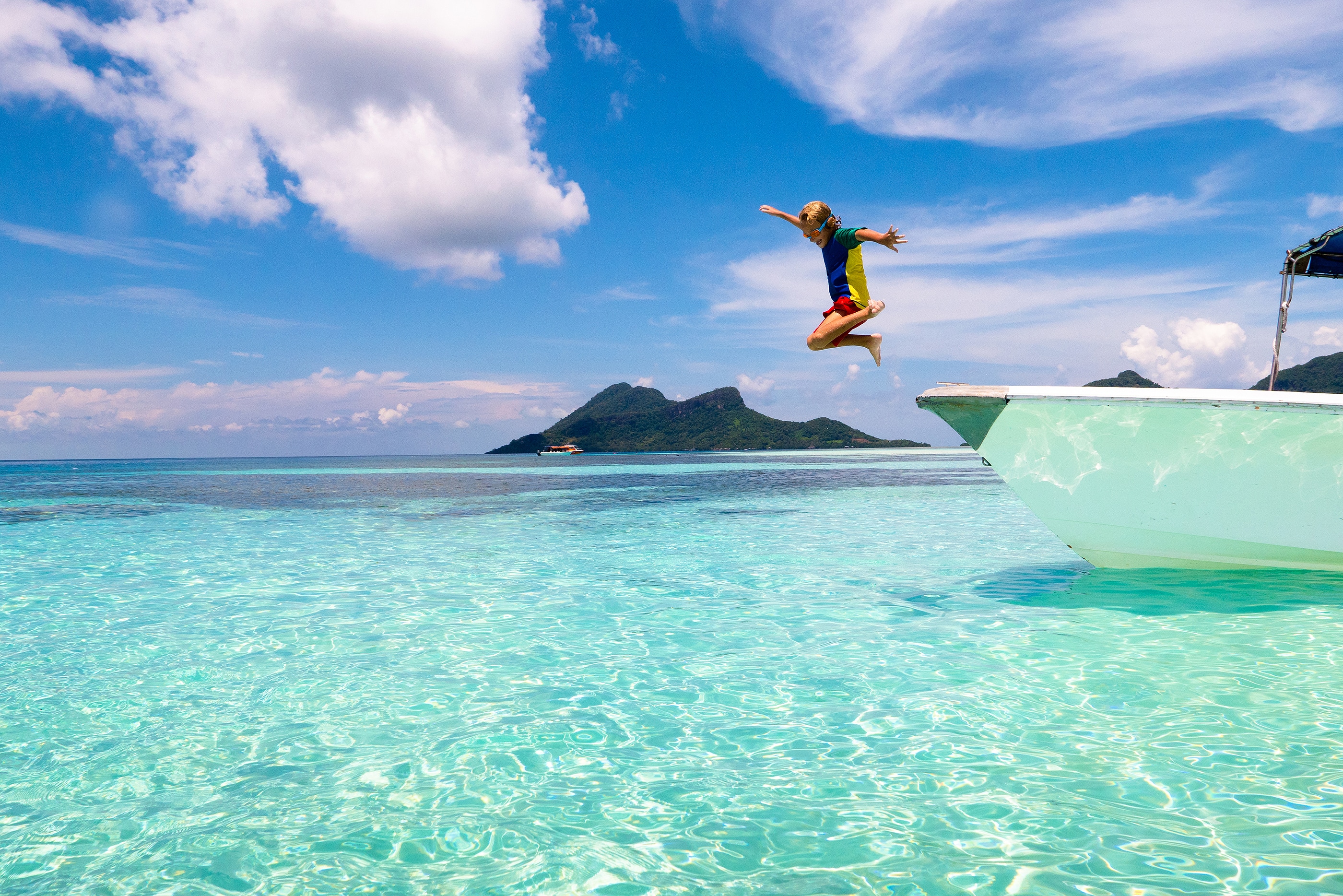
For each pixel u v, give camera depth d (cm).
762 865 203
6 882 200
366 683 368
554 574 680
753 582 630
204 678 376
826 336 429
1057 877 194
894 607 524
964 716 310
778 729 301
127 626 487
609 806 239
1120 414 521
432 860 209
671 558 768
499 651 422
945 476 2614
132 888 196
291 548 865
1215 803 231
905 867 200
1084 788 243
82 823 232
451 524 1138
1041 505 573
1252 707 312
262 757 280
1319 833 212
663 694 346
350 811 238
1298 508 508
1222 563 559
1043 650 403
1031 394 538
